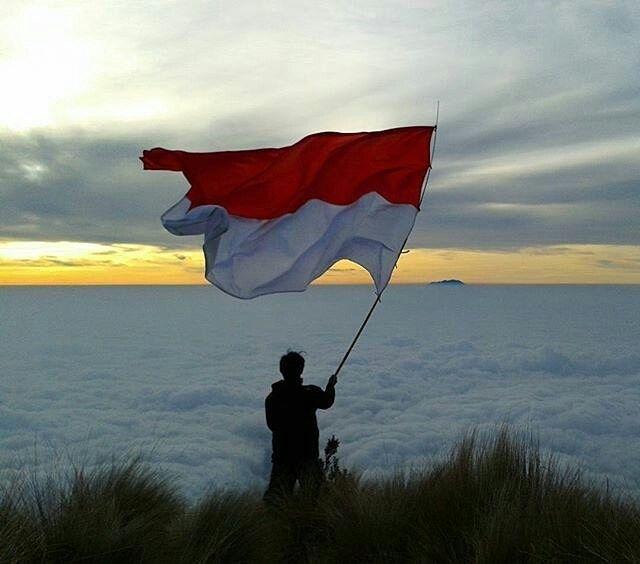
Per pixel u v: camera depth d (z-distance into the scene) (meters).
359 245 5.64
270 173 5.29
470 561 3.38
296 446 5.35
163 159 5.23
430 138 5.60
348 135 5.36
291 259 5.39
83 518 3.31
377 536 3.81
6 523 3.16
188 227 5.33
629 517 3.43
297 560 4.09
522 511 3.59
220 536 3.66
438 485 4.10
